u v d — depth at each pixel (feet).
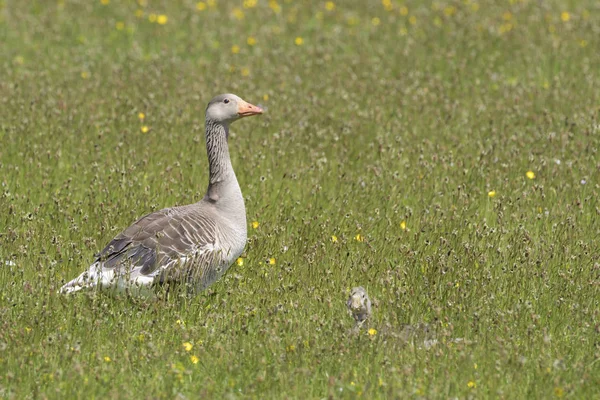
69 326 34.76
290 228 47.01
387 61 82.02
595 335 35.37
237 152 58.18
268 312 35.86
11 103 64.59
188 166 55.31
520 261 41.52
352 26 97.14
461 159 56.49
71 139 58.54
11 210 45.19
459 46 85.97
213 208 39.68
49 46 86.79
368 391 30.60
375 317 37.06
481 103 68.74
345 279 40.45
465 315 36.68
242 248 40.04
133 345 33.55
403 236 46.11
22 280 38.22
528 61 80.69
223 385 31.55
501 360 32.27
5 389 29.86
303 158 57.26
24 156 54.90
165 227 37.50
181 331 34.65
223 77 76.02
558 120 64.34
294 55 83.82
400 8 102.94
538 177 53.88
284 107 66.49
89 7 100.89
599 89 72.28
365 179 53.36
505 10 100.48
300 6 104.47
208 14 100.37
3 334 32.96
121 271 36.19
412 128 63.10
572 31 90.22
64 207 47.24
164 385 30.91
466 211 48.14
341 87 72.49
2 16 95.09
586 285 39.27
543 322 36.86
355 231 46.24
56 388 30.35
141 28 94.79
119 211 46.34
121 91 69.51
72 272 40.11
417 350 33.55
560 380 31.48
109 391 29.99
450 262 41.42
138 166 53.78
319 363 32.42
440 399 30.40
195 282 37.88
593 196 50.37
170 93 70.13
